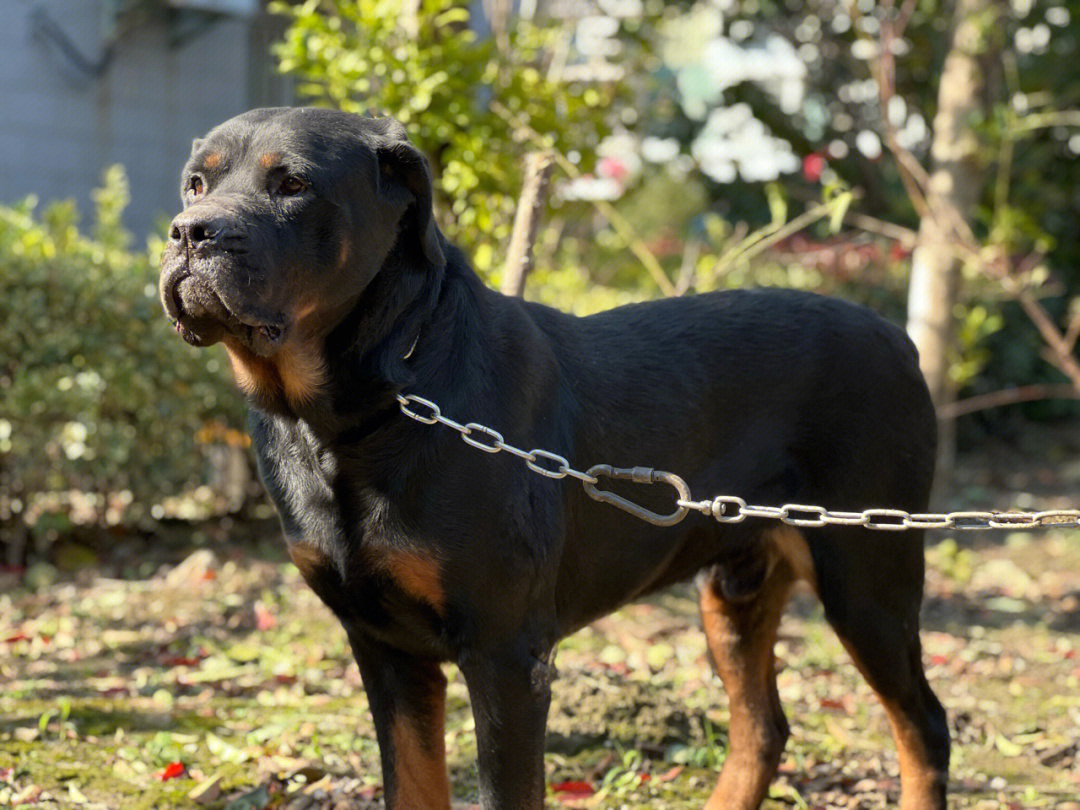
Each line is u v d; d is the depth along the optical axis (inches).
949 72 302.2
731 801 132.7
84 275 242.8
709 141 452.4
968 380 397.1
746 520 124.7
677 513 102.3
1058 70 405.1
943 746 127.6
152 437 253.8
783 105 440.5
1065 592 249.0
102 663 183.8
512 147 219.3
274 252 93.7
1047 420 460.8
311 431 101.7
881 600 126.1
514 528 102.6
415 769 112.1
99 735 149.1
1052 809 138.4
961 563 267.6
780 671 191.3
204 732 152.4
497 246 214.8
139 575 237.5
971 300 402.6
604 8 349.7
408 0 201.5
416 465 99.9
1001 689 187.8
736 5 423.8
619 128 352.2
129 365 243.9
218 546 257.8
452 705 164.7
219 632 199.6
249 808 129.6
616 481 114.7
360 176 98.4
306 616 208.2
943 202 303.4
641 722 153.1
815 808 139.1
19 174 380.5
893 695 127.1
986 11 292.5
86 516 268.5
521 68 225.0
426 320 102.7
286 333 95.7
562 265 357.4
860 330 127.6
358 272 98.5
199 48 415.5
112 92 398.0
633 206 499.8
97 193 361.7
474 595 101.6
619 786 138.8
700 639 207.8
